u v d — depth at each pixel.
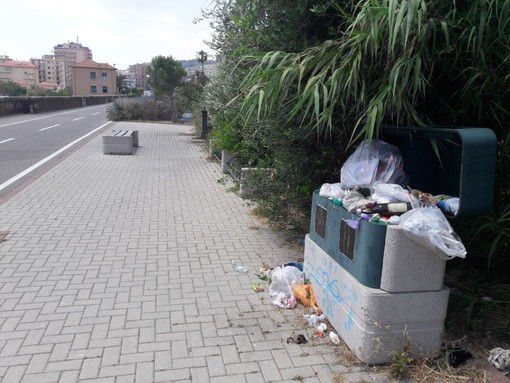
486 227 4.03
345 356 3.36
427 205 3.38
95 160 13.23
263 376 3.13
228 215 7.32
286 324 3.86
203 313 4.02
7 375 3.06
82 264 5.08
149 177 10.61
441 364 3.29
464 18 3.49
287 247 5.86
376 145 3.87
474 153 3.07
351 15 4.20
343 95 3.86
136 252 5.52
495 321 3.91
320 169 4.96
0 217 6.86
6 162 12.55
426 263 3.18
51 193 8.61
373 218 3.20
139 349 3.42
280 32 5.04
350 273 3.45
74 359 3.27
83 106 57.31
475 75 3.62
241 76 6.54
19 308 4.00
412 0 3.17
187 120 30.88
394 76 3.35
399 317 3.20
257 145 6.29
